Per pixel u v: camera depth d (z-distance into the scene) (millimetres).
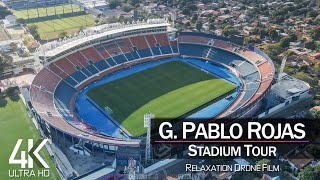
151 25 195625
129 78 170500
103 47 182625
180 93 156625
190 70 178000
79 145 120000
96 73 171000
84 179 104438
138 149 115438
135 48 188750
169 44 195125
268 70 160750
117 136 127438
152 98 152875
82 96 156000
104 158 116062
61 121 125938
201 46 194500
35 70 175000
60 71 162250
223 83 164875
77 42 175250
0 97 157625
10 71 178125
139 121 136125
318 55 185000
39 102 135000
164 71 177000
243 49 184000
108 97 154375
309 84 158875
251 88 154000
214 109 143250
